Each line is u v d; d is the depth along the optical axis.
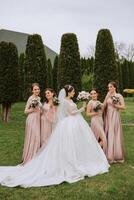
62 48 18.67
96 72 18.56
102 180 7.36
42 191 6.72
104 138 9.12
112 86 9.37
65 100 8.45
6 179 7.35
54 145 7.96
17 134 13.90
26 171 7.93
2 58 18.23
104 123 9.39
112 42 18.50
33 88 9.13
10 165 8.94
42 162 8.03
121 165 8.76
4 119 17.91
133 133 14.15
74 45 18.61
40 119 9.02
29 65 18.83
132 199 6.26
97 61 18.53
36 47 18.83
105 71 18.36
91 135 8.46
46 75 19.08
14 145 11.55
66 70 18.53
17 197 6.41
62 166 7.74
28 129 8.88
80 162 8.00
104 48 18.38
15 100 18.28
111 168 8.41
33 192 6.67
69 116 8.38
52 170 7.69
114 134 9.12
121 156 9.07
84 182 7.24
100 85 18.42
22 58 31.20
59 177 7.46
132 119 18.67
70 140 7.98
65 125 8.15
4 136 13.40
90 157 8.19
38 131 8.88
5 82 18.03
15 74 18.42
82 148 8.11
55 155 7.86
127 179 7.43
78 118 8.44
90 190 6.72
